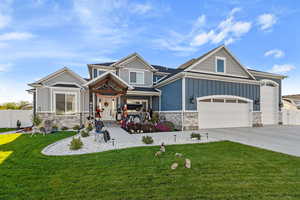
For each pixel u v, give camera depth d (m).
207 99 13.28
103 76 12.16
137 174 4.12
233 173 4.20
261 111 15.57
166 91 14.78
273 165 4.78
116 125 13.80
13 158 5.45
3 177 3.95
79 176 3.99
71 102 14.19
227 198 3.07
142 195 3.16
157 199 3.03
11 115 15.80
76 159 5.30
